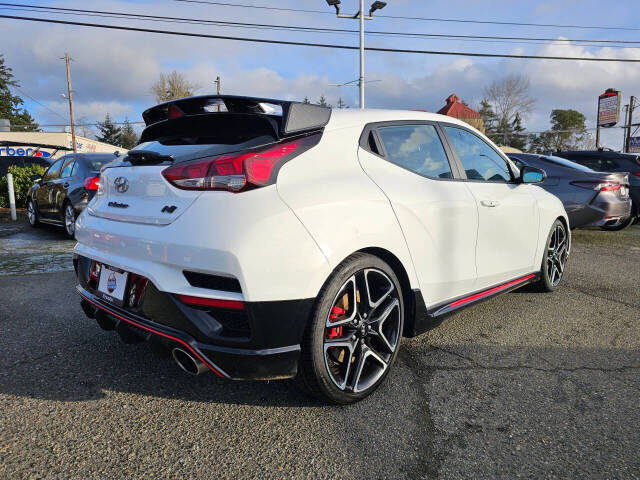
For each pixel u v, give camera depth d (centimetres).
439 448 191
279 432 201
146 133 258
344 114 244
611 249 688
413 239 244
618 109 3105
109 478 170
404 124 271
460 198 281
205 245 184
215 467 177
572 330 331
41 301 378
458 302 290
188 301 192
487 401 229
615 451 190
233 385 242
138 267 205
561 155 1008
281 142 206
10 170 1132
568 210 702
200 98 221
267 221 186
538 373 260
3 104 6562
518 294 427
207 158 197
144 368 259
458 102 5100
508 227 331
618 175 699
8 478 168
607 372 263
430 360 276
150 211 206
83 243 254
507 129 5662
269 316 188
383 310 232
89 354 275
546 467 180
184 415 213
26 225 906
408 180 252
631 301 407
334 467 178
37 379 243
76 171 696
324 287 202
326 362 207
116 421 207
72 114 4675
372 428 204
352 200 214
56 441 191
